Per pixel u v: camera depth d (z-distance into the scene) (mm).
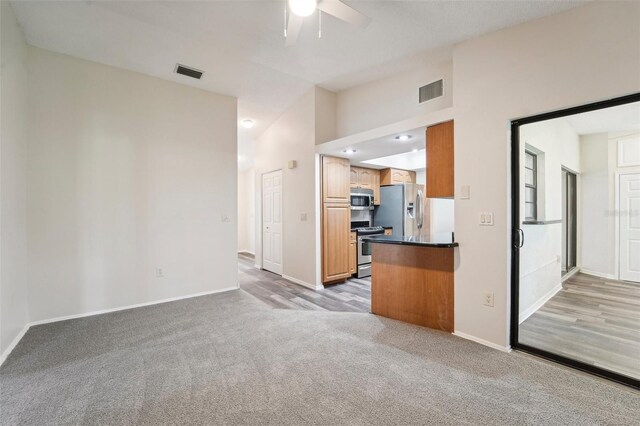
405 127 3117
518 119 2346
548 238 3455
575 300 3383
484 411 1646
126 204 3420
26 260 2820
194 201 3922
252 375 2018
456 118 2658
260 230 5922
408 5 2281
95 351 2371
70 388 1871
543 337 2564
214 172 4102
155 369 2098
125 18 2627
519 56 2273
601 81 1909
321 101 4324
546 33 2139
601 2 1904
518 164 2404
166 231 3697
